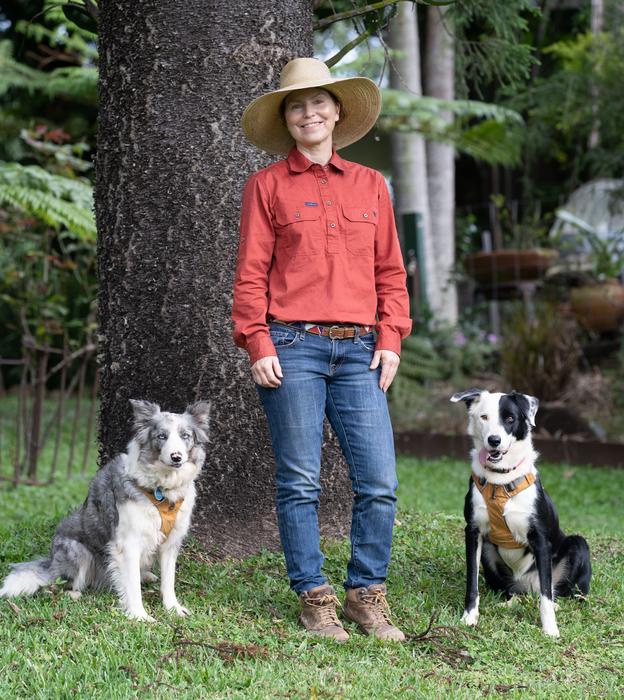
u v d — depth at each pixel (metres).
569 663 4.72
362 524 4.86
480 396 5.43
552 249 16.47
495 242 17.62
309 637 4.77
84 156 17.81
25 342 11.02
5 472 11.68
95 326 11.29
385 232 5.00
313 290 4.69
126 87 6.05
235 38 6.01
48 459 12.84
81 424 15.45
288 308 4.70
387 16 6.55
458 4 8.21
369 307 4.82
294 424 4.70
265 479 6.18
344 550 6.26
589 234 15.52
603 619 5.41
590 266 15.82
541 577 5.21
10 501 9.84
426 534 6.98
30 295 11.23
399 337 4.92
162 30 5.97
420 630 5.05
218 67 6.00
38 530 7.02
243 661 4.48
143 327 6.09
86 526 5.46
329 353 4.71
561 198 18.88
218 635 4.77
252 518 6.16
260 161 6.12
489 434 5.18
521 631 5.14
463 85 9.00
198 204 6.02
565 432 12.81
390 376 4.84
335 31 16.88
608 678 4.52
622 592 5.93
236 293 4.75
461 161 23.45
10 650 4.45
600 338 15.62
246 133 5.23
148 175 6.04
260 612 5.19
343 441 4.86
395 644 4.77
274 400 4.73
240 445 6.12
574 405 13.14
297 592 4.91
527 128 17.42
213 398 6.08
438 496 10.47
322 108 4.84
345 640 4.78
